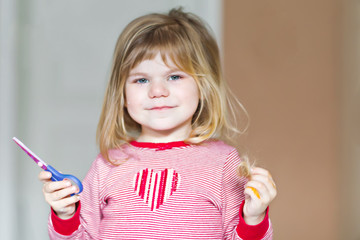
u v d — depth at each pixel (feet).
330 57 7.18
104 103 4.04
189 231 3.46
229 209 3.65
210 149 3.80
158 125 3.67
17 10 6.57
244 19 6.96
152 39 3.71
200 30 4.15
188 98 3.72
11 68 6.53
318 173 7.24
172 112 3.68
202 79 3.88
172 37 3.74
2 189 6.55
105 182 3.75
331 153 7.26
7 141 6.56
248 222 3.52
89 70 6.81
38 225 6.68
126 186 3.65
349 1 7.14
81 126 6.82
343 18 7.16
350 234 7.26
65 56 6.77
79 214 3.71
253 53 7.00
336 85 7.20
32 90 6.70
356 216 7.24
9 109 6.54
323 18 7.14
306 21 7.11
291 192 7.22
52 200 3.48
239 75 6.98
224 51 6.91
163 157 3.72
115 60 3.92
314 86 7.17
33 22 6.67
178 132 3.85
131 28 3.88
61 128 6.79
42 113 6.73
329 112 7.21
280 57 7.07
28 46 6.67
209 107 3.94
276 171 7.14
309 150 7.23
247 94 7.00
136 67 3.69
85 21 6.77
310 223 7.27
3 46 6.49
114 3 6.81
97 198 3.76
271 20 7.04
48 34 6.72
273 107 7.09
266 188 3.43
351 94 7.20
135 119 3.76
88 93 6.81
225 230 3.63
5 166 6.55
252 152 6.99
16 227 6.61
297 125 7.17
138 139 3.94
